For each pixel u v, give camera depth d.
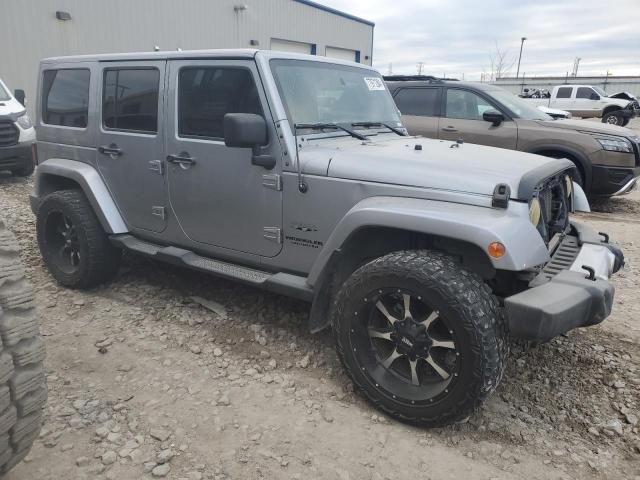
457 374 2.57
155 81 3.83
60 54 12.98
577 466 2.54
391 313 2.80
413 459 2.56
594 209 8.03
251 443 2.64
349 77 3.95
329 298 3.22
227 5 17.55
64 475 2.41
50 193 4.77
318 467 2.49
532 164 3.06
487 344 2.49
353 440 2.69
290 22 20.62
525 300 2.49
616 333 3.82
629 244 6.03
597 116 23.12
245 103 3.38
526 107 8.12
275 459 2.54
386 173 2.94
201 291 4.46
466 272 2.63
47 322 3.90
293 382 3.18
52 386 3.08
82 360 3.38
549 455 2.61
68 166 4.42
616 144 7.25
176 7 15.76
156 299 4.32
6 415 1.88
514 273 2.90
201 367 3.33
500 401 3.04
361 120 3.87
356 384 2.94
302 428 2.77
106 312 4.09
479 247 2.66
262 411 2.90
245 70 3.36
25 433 1.99
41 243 4.59
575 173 3.71
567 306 2.48
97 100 4.23
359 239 3.04
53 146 4.66
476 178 2.76
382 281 2.72
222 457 2.54
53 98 4.64
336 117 3.66
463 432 2.77
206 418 2.83
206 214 3.70
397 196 2.90
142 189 4.05
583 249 3.21
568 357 3.48
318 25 22.31
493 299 2.64
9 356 1.88
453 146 3.57
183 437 2.68
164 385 3.12
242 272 3.56
